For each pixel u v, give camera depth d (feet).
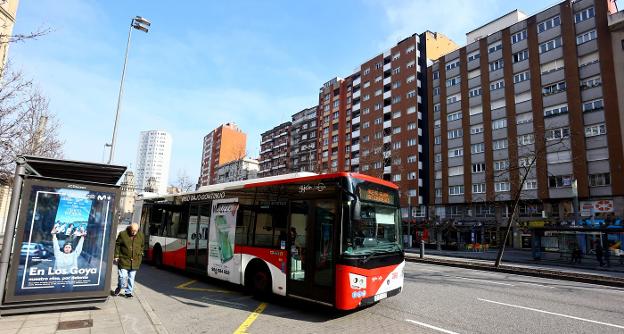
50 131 54.85
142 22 69.92
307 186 27.84
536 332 22.08
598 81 122.21
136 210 57.16
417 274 49.93
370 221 26.71
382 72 208.13
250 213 32.78
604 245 75.97
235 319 24.11
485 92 156.66
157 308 26.81
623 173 112.78
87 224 24.11
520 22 147.23
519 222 133.18
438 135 173.88
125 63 68.69
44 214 22.80
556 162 127.65
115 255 29.14
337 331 21.70
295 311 26.55
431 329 22.27
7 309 21.56
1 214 96.94
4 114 34.30
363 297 24.48
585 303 31.91
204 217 39.06
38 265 22.36
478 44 162.50
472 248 129.29
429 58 190.08
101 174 26.07
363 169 206.59
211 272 36.22
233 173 348.18
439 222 153.58
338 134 237.86
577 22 129.90
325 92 256.11
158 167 358.23
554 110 132.16
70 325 20.33
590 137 121.60
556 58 133.90
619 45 118.93
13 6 55.52
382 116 203.21
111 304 25.91
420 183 178.29
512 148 140.77
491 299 32.19
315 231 26.43
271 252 29.53
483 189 151.64
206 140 449.89
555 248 83.25
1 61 33.68
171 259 44.21
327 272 24.85
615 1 134.92
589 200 119.34
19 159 22.13
